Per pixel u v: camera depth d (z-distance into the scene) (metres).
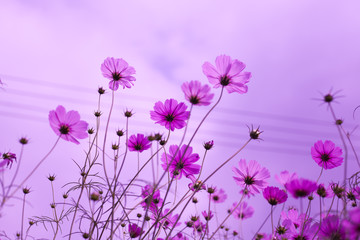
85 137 0.88
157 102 0.96
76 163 0.89
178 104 0.96
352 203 0.85
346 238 0.76
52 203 0.90
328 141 0.98
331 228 0.83
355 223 0.72
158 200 0.92
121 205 0.85
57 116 0.87
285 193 0.94
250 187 0.97
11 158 0.85
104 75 1.02
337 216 0.82
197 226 1.02
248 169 0.98
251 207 1.12
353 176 0.84
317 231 0.82
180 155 0.95
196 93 0.91
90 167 0.88
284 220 1.00
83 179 0.87
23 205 0.86
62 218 0.90
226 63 0.94
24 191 0.87
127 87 1.03
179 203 0.84
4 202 0.73
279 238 0.97
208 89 0.91
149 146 0.97
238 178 0.97
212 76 0.94
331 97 0.82
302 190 0.83
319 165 0.98
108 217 0.85
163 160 0.95
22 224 0.86
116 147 0.95
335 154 0.96
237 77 0.94
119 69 1.02
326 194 0.92
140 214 0.95
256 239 0.96
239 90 0.94
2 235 0.84
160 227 0.84
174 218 0.96
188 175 0.94
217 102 0.82
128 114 0.99
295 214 1.01
